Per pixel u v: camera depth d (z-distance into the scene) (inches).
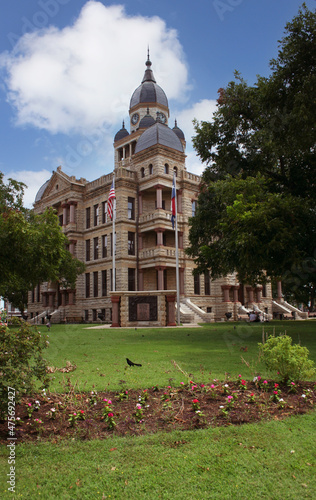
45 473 188.5
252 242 700.0
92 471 189.3
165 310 1251.8
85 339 818.8
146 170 1969.7
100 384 349.1
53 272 1021.8
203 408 273.4
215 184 898.1
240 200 749.3
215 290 2026.3
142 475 184.4
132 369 427.5
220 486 173.9
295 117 702.5
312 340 705.6
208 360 482.3
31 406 270.2
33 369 284.8
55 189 2329.0
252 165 971.3
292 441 216.8
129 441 220.2
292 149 802.8
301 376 334.6
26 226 716.0
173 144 1990.7
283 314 2206.0
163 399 294.5
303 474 182.9
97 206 2121.1
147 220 1919.3
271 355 334.6
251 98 924.6
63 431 239.3
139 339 807.7
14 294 2076.8
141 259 1931.6
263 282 1021.2
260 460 195.8
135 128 2753.4
